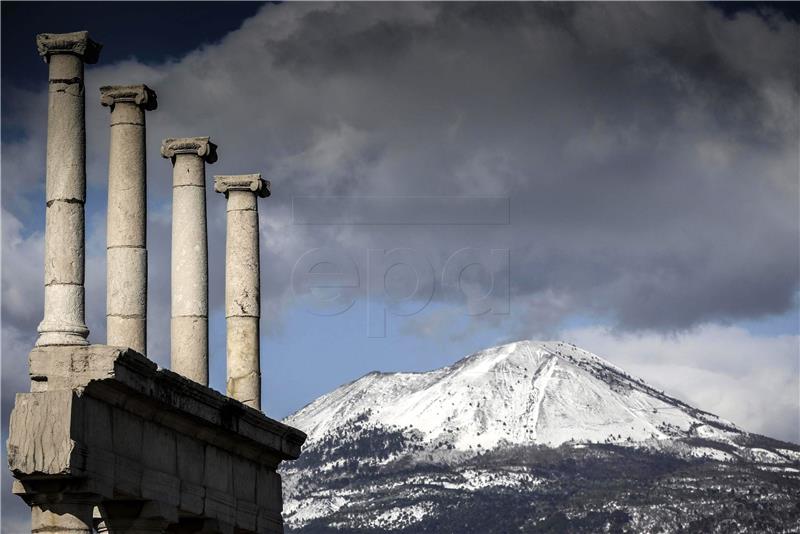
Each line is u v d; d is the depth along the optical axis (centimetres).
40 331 6319
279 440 7781
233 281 8150
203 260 7556
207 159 7694
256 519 7650
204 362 7481
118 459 6378
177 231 7556
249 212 8206
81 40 6456
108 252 6944
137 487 6525
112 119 7000
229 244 8181
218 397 7062
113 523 6669
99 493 6209
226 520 7319
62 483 6094
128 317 6875
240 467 7556
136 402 6494
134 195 6938
